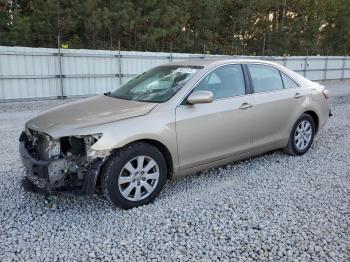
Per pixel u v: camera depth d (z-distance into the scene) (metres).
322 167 5.12
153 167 3.91
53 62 14.80
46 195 3.70
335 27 39.66
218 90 4.54
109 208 3.83
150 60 17.48
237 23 31.66
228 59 4.91
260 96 4.93
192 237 3.26
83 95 15.87
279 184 4.48
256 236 3.27
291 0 35.94
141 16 23.81
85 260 2.92
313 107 5.70
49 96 15.00
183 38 25.61
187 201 4.00
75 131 3.53
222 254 3.00
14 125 8.95
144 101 4.25
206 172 4.93
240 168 5.08
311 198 4.06
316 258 2.93
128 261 2.91
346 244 3.12
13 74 13.95
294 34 34.34
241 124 4.65
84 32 22.38
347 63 27.31
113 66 16.39
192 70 4.55
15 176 4.80
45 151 3.66
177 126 4.02
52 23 20.84
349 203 3.93
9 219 3.59
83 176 3.54
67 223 3.52
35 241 3.20
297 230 3.36
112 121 3.70
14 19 19.98
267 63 5.30
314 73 25.31
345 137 6.94
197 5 27.84
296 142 5.57
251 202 3.96
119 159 3.64
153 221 3.54
